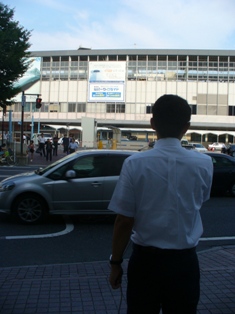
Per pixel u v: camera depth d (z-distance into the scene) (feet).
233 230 25.22
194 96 215.72
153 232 6.54
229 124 213.46
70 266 16.57
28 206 25.54
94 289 13.47
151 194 6.56
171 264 6.46
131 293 6.79
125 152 26.78
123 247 6.81
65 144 95.91
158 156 6.70
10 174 57.26
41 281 14.29
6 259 18.20
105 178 25.68
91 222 26.71
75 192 25.43
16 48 72.23
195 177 6.75
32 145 83.25
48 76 223.71
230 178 39.83
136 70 218.18
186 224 6.63
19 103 224.33
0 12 71.00
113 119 218.38
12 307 11.90
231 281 14.25
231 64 214.48
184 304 6.53
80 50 218.59
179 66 216.33
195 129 218.38
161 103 7.01
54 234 23.21
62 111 223.30
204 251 19.26
